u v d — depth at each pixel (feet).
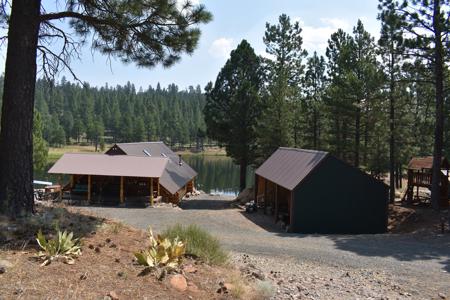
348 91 99.76
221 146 133.49
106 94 529.04
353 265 37.91
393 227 73.87
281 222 74.59
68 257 20.02
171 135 383.86
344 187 71.41
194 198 129.29
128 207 88.63
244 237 53.93
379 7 74.54
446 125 79.61
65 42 33.63
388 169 103.86
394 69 87.97
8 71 27.89
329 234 66.54
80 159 98.48
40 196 93.20
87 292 16.93
